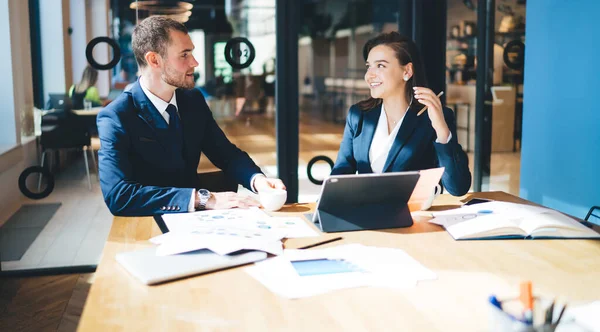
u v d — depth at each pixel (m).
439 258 1.68
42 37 4.18
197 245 1.68
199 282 1.49
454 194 2.46
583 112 3.60
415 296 1.39
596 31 3.46
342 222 1.96
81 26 4.22
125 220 2.10
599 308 1.21
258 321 1.26
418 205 2.18
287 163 4.87
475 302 1.36
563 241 1.84
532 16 4.06
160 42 2.40
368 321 1.26
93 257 4.03
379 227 1.97
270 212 2.21
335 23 12.42
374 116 2.69
